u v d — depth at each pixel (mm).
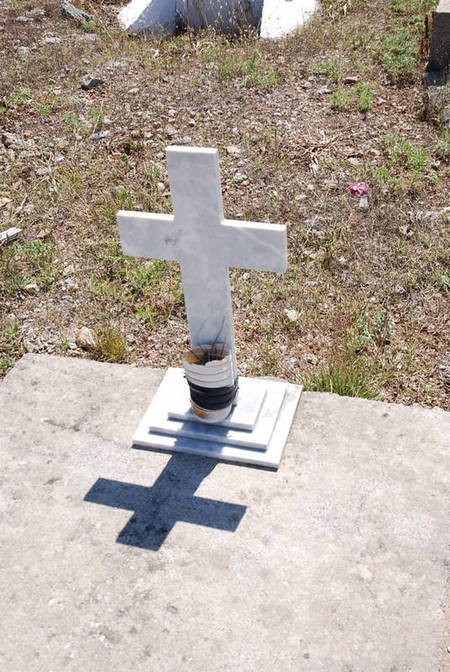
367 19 4027
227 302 1401
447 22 3234
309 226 2432
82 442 1490
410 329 2041
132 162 2826
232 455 1420
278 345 2020
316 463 1412
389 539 1276
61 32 4078
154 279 2242
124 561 1278
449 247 2309
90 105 3254
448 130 2893
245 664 1126
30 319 2129
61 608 1219
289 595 1208
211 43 3893
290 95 3264
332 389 1751
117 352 1995
